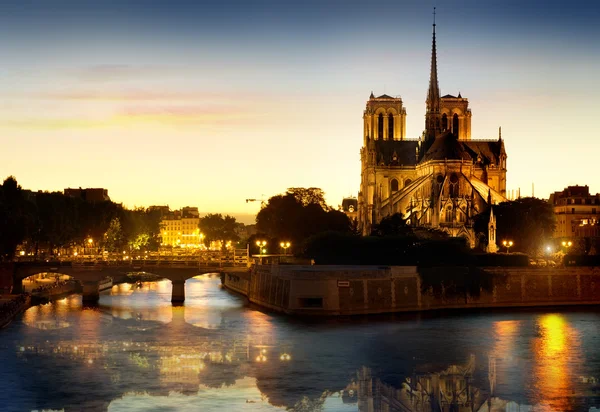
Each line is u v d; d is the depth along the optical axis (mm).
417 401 115562
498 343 156000
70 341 155125
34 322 179000
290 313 193625
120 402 113438
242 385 122438
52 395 116625
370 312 197125
